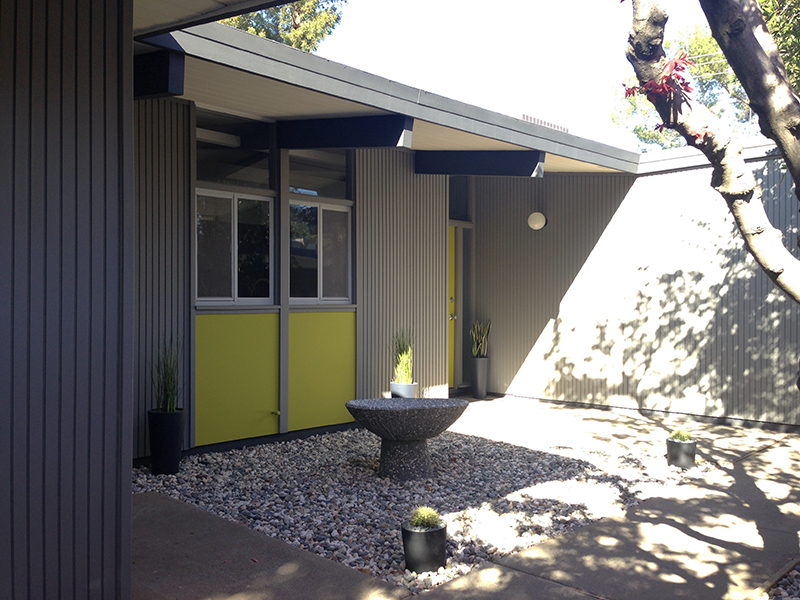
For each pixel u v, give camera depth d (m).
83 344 2.53
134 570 3.50
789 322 7.51
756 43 2.15
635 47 2.28
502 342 9.86
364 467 5.74
